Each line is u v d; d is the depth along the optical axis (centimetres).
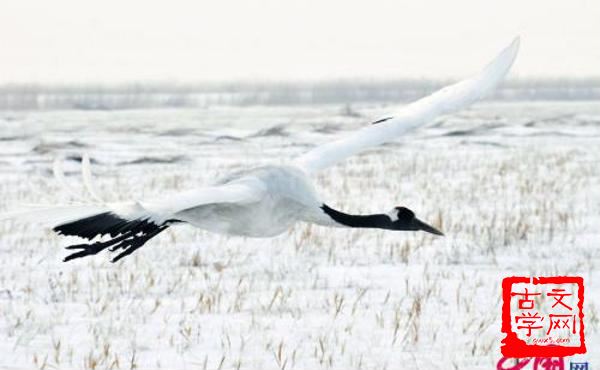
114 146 3600
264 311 1220
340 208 2016
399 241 1670
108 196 2170
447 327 1151
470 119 4875
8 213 690
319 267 1480
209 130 4391
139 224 722
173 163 3034
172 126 4794
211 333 1129
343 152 905
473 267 1474
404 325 1156
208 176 2627
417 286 1350
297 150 3447
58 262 1524
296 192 876
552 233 1716
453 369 1003
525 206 2039
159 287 1349
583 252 1583
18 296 1309
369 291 1327
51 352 1066
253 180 858
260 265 1495
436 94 914
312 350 1064
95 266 1489
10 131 4450
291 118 5350
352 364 1016
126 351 1068
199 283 1375
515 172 2645
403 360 1030
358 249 1608
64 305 1261
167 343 1094
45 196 2206
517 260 1523
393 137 902
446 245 1639
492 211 1977
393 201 2122
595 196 2169
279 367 1010
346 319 1186
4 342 1102
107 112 6556
